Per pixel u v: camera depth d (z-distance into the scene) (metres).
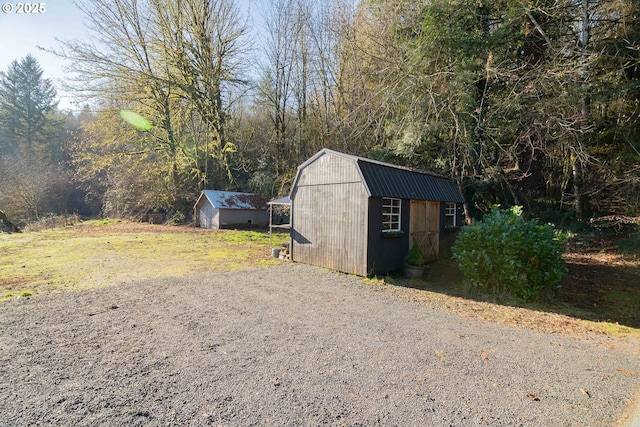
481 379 3.02
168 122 20.62
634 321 5.24
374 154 13.52
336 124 17.23
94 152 23.66
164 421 2.29
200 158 21.70
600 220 10.83
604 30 10.22
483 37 10.78
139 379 2.87
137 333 3.98
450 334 4.20
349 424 2.30
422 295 6.27
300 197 9.40
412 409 2.51
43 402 2.49
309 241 9.07
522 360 3.47
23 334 3.86
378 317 4.83
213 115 20.94
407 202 8.77
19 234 15.77
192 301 5.44
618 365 3.41
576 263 9.55
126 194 23.67
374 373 3.08
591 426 2.35
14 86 30.92
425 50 11.20
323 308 5.22
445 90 11.05
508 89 10.82
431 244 9.79
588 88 9.51
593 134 10.48
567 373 3.19
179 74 20.34
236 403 2.54
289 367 3.17
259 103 21.53
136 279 6.95
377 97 14.02
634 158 9.95
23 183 25.09
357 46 15.97
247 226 19.77
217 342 3.75
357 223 7.75
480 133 11.22
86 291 5.91
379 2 14.27
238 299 5.62
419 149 12.53
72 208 29.03
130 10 18.80
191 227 19.86
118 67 18.50
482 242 6.59
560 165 11.62
